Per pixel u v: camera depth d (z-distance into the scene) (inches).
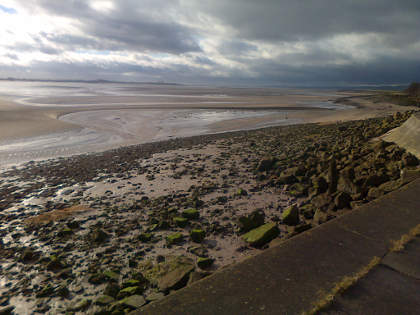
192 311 98.7
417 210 174.6
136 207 422.3
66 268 277.7
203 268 258.8
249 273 118.3
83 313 216.2
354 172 389.7
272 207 390.3
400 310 96.2
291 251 133.6
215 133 1328.7
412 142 451.2
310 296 103.6
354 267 120.6
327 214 313.9
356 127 936.3
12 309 226.2
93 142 1117.7
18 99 3189.0
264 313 96.2
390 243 138.9
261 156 687.1
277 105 3053.6
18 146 1016.2
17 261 297.1
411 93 4333.2
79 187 553.0
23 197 516.1
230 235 320.8
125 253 296.5
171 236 317.1
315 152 637.9
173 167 644.1
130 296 215.8
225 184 494.0
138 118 1807.3
